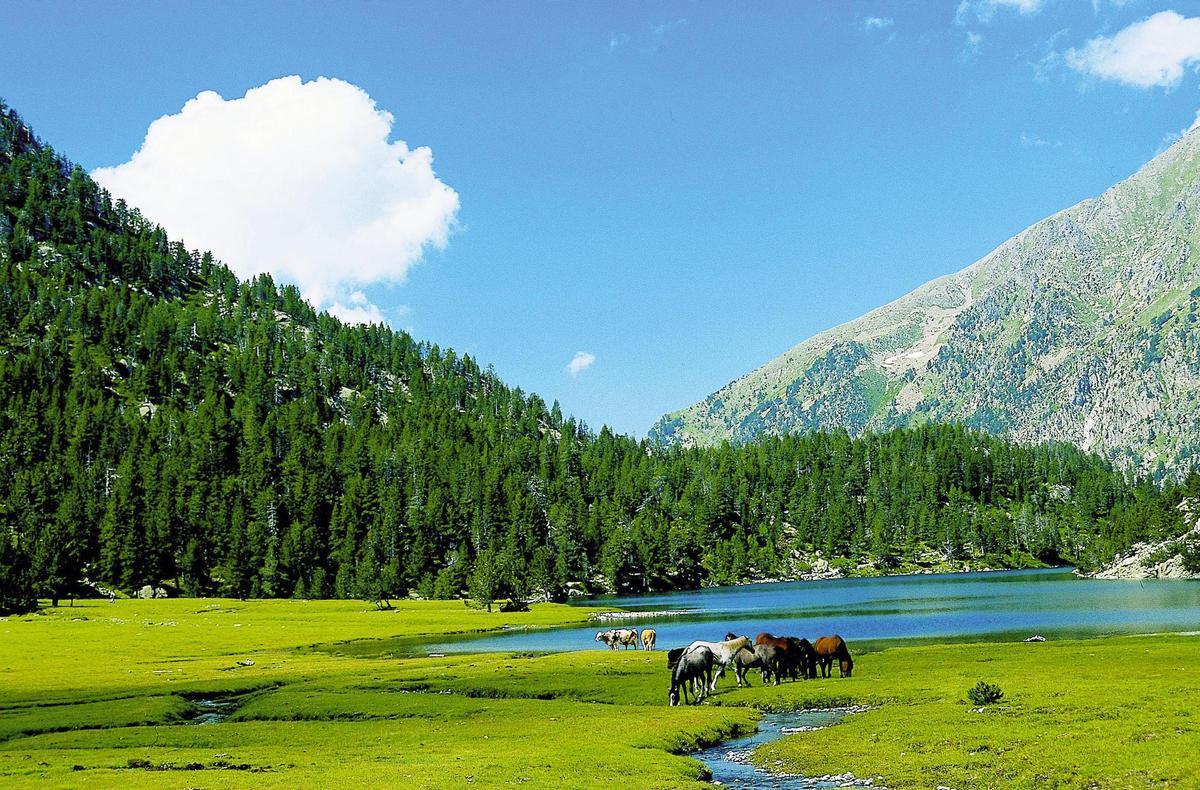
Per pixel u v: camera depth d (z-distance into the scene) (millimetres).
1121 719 39375
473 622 155375
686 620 148500
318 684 73375
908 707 48844
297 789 31156
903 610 149500
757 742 43656
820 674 67438
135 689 73500
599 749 39719
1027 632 102312
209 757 40250
